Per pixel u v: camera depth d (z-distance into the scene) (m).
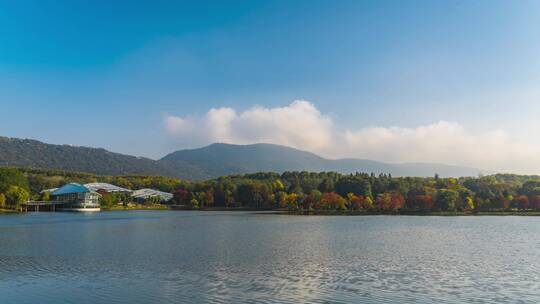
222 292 53.75
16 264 73.00
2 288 56.03
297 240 111.12
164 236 121.69
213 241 108.25
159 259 78.00
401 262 75.38
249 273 64.94
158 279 60.75
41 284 58.06
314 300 50.38
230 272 65.62
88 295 52.50
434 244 102.81
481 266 71.62
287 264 72.81
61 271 66.56
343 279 61.09
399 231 140.75
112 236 121.62
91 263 73.62
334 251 89.38
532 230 145.88
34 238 116.12
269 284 57.97
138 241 108.31
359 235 126.06
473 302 49.84
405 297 51.81
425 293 53.66
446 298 51.47
